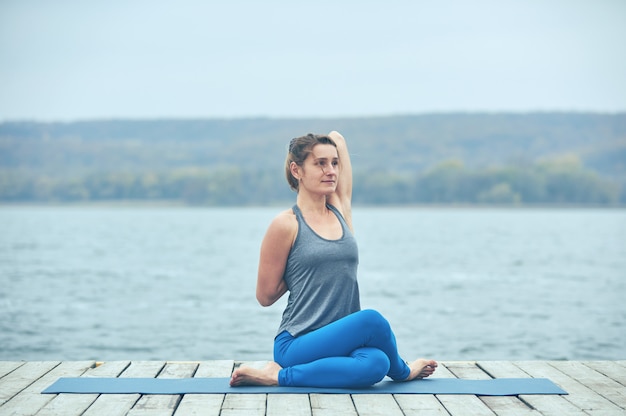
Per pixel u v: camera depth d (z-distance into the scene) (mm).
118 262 33875
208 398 4590
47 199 157000
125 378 5074
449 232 66312
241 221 93500
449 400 4574
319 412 4297
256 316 17953
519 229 72438
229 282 25844
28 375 5180
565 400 4582
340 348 4762
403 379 5020
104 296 21688
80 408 4367
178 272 29359
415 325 16688
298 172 4910
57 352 13453
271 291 4977
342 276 4848
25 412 4285
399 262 34938
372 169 154375
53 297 21312
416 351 13711
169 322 16953
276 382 4844
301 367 4801
